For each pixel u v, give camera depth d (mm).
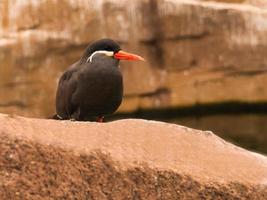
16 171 7270
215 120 16984
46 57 16766
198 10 16766
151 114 16875
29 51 16766
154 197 7449
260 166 7918
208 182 7523
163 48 16812
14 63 16734
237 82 16875
